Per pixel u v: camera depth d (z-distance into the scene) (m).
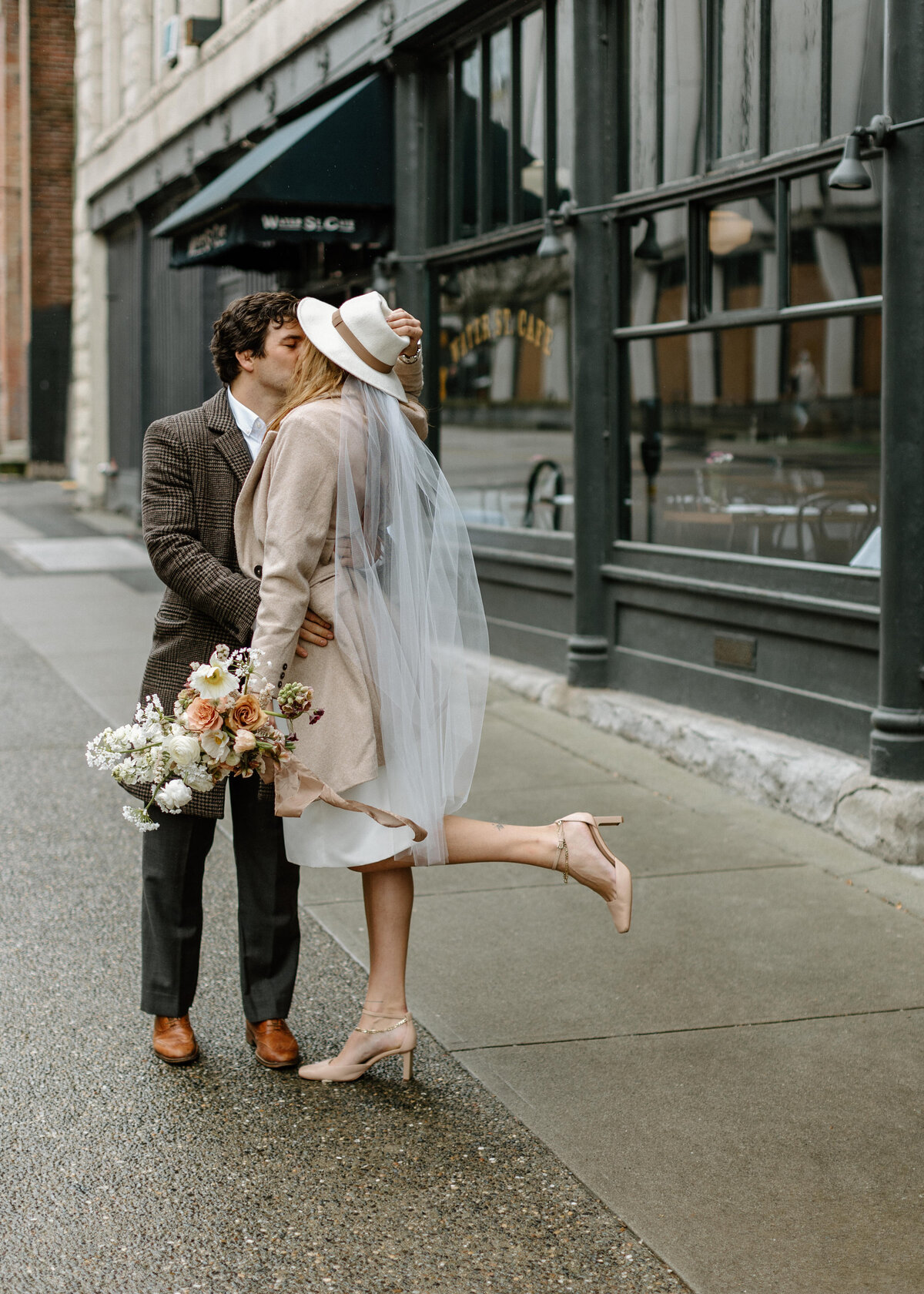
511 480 8.20
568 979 4.19
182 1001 3.62
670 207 6.65
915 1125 3.31
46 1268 2.75
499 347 8.21
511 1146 3.23
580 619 7.34
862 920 4.59
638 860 5.21
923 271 4.91
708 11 6.31
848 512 5.94
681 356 7.70
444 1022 3.90
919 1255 2.80
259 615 3.19
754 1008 3.96
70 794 6.24
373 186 8.88
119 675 8.81
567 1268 2.76
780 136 5.95
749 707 6.23
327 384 3.29
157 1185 3.05
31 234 25.19
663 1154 3.19
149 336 16.41
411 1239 2.86
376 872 3.47
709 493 7.14
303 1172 3.12
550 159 7.45
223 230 9.52
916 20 4.88
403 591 3.29
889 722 5.12
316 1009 3.99
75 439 20.05
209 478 3.47
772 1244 2.84
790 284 6.12
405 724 3.28
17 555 14.66
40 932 4.57
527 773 6.40
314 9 9.77
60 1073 3.59
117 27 17.30
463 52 8.38
